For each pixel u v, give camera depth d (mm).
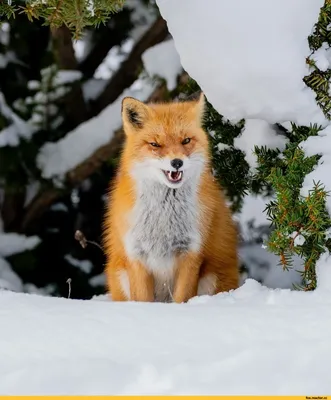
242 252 15328
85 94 20984
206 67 9758
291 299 8367
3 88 19859
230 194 12898
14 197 20172
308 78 9781
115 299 11750
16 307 8055
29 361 6434
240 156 11844
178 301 10852
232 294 9312
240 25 9500
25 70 20297
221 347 6605
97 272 20859
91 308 7996
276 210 9930
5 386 5887
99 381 5922
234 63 9562
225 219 11547
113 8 10094
